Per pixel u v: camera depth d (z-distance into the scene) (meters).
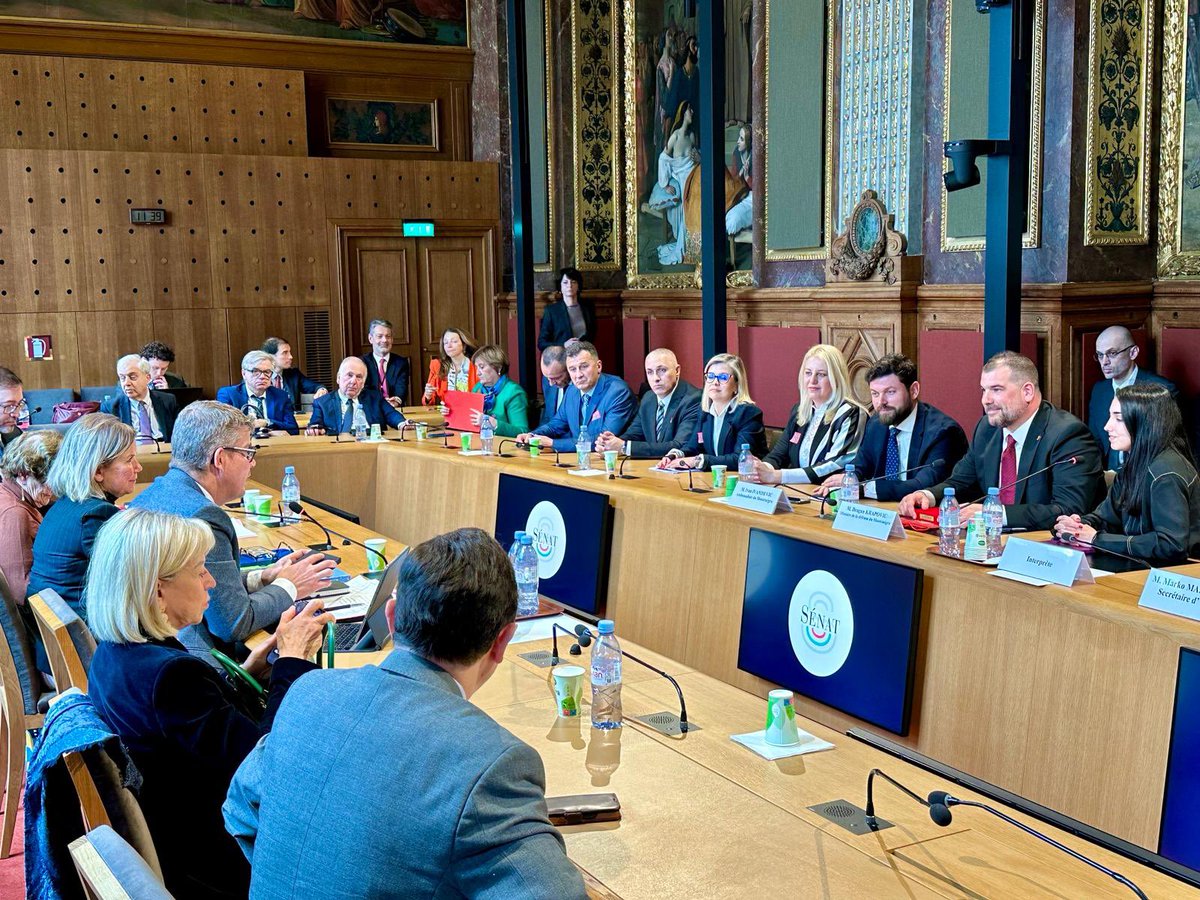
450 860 1.54
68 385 10.75
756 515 4.09
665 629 4.42
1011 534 3.76
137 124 10.91
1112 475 4.17
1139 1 6.80
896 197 8.19
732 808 2.22
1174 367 6.85
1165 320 6.93
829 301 8.61
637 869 1.97
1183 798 2.59
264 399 8.12
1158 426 3.53
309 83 11.64
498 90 12.09
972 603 3.23
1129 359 6.31
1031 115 6.88
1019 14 5.83
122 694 2.40
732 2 9.94
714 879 1.93
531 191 11.71
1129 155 6.88
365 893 1.55
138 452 6.67
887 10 8.12
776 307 9.23
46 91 10.59
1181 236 6.86
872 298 8.12
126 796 2.14
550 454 5.98
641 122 11.31
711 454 5.71
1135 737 2.78
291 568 3.84
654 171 11.19
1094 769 2.87
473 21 12.20
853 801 2.25
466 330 12.30
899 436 4.92
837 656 3.58
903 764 2.45
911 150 7.98
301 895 1.60
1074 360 6.77
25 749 3.64
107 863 1.50
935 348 7.83
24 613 3.90
